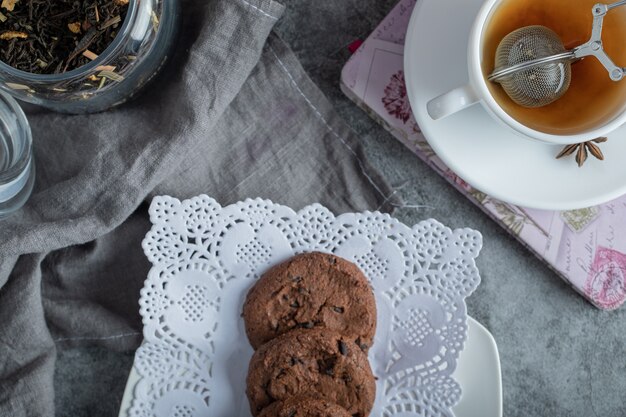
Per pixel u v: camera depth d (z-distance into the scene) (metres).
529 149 0.49
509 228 0.53
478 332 0.50
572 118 0.47
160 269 0.49
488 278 0.54
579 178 0.49
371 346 0.49
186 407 0.49
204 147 0.53
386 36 0.53
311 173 0.53
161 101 0.53
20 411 0.52
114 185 0.50
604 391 0.54
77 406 0.54
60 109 0.51
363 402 0.47
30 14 0.48
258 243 0.49
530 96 0.47
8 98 0.49
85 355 0.54
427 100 0.49
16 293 0.51
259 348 0.48
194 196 0.53
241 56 0.50
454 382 0.48
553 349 0.54
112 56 0.47
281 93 0.53
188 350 0.49
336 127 0.53
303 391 0.47
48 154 0.53
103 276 0.54
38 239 0.50
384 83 0.52
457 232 0.49
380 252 0.49
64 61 0.48
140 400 0.49
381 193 0.53
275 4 0.49
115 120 0.52
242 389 0.49
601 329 0.54
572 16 0.47
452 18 0.48
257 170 0.53
